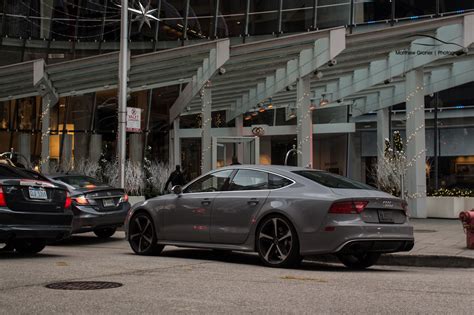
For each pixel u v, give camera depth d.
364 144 32.00
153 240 10.52
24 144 32.75
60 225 10.09
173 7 31.41
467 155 30.47
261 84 25.34
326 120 32.38
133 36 31.34
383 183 21.22
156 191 21.34
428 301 5.97
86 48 31.81
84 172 22.67
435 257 10.03
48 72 20.06
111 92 33.34
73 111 33.03
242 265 9.17
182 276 7.66
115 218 13.56
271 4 30.33
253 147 24.47
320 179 9.12
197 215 9.88
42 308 5.50
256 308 5.55
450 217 20.22
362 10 29.16
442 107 31.09
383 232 8.53
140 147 33.22
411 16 28.70
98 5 31.88
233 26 30.72
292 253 8.62
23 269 8.22
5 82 21.95
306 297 6.15
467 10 28.20
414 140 20.45
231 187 9.71
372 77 22.89
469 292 6.56
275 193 9.05
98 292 6.34
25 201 9.59
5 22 31.25
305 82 20.91
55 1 31.80
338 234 8.30
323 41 19.09
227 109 31.41
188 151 33.44
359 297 6.17
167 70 21.59
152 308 5.52
